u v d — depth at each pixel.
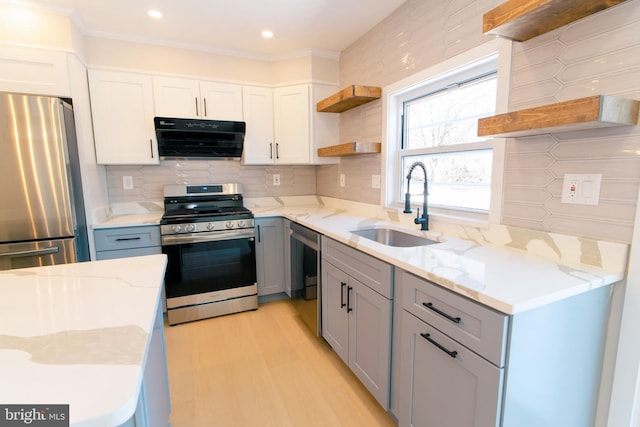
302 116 2.93
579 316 1.07
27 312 0.87
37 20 2.05
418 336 1.27
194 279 2.59
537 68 1.32
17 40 2.02
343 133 2.95
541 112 1.10
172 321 2.54
